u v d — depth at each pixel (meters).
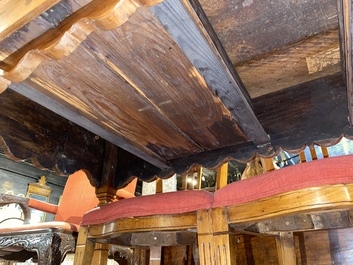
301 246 1.21
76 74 0.77
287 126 1.22
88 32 0.56
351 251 1.11
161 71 0.76
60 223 1.32
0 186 5.79
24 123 1.14
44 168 1.21
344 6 0.61
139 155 1.32
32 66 0.62
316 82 1.24
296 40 1.12
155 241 1.27
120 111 0.95
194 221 0.89
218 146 1.28
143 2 0.51
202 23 0.63
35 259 1.95
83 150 1.42
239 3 1.01
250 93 1.38
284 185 0.73
